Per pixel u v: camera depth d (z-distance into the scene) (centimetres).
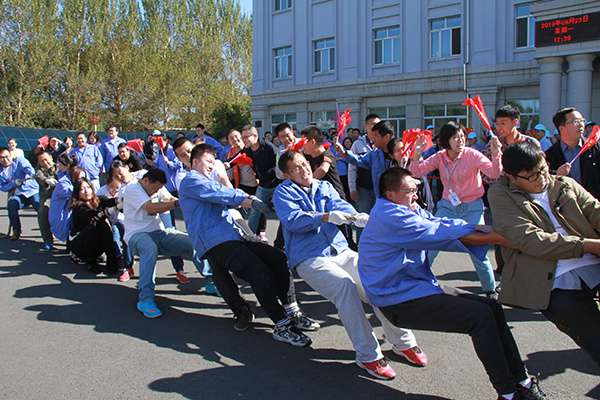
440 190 976
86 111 3056
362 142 848
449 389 301
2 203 1274
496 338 257
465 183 457
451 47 1802
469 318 262
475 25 1722
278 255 409
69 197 654
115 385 310
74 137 2202
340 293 329
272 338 387
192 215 412
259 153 659
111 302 476
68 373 327
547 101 1370
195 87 3531
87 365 338
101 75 3027
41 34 2880
